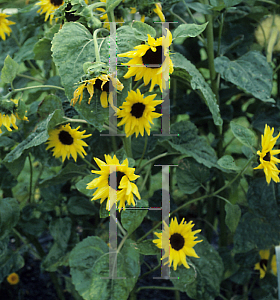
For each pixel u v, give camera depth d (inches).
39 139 69.9
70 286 88.2
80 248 73.2
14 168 73.7
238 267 83.6
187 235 70.9
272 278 84.3
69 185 87.2
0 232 75.7
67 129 71.1
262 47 85.7
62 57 63.4
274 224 78.7
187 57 92.0
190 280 73.4
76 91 61.8
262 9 81.3
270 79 76.6
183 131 77.0
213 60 79.6
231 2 75.2
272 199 79.2
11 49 86.4
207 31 78.9
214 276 75.7
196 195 96.7
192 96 87.9
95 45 62.8
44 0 75.8
